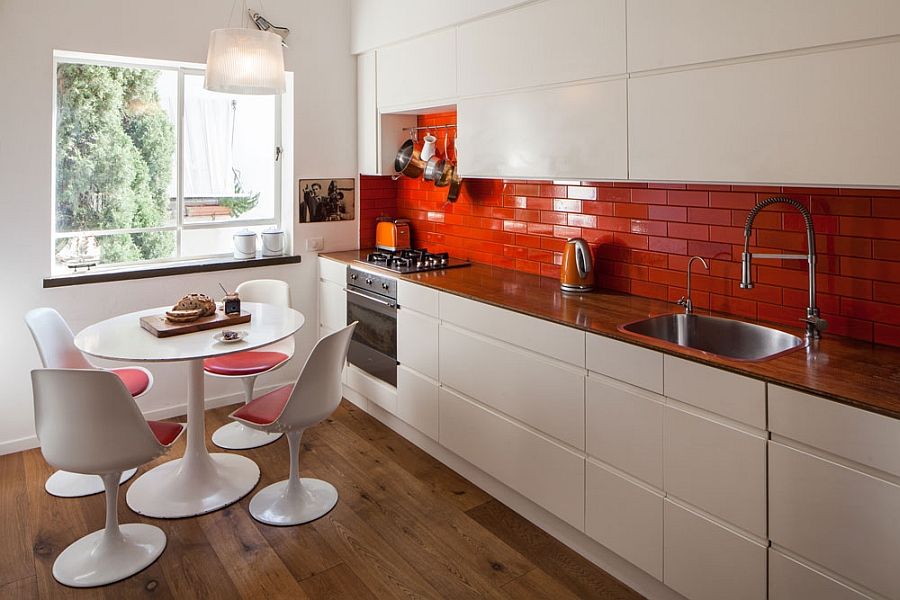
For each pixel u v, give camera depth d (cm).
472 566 256
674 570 221
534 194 360
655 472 224
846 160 192
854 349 215
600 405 243
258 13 405
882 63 182
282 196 450
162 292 391
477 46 330
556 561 261
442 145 421
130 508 295
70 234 379
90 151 381
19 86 333
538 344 270
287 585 243
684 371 210
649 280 301
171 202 412
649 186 296
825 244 233
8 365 347
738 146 220
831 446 173
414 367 355
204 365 340
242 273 421
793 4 200
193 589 241
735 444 197
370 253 455
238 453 354
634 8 248
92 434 225
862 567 169
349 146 455
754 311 259
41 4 335
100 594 237
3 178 334
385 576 249
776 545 190
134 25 362
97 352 260
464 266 394
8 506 297
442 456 347
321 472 334
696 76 230
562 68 282
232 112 427
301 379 262
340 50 441
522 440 284
